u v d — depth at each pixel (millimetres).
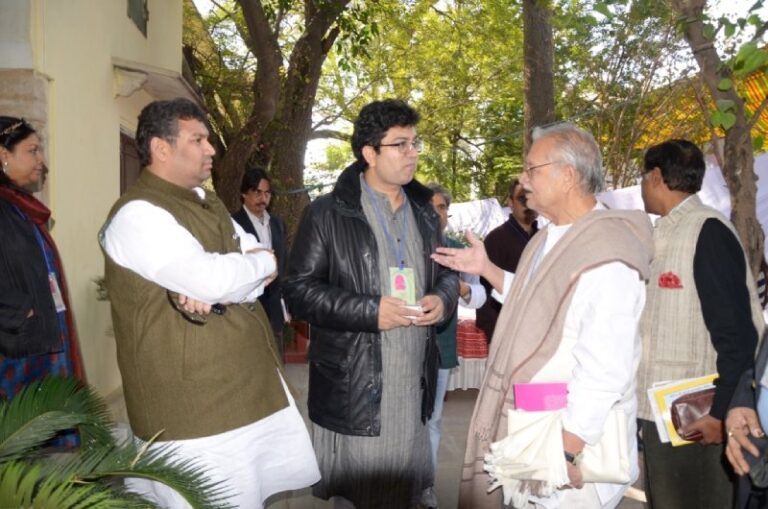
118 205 2611
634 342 2367
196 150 2635
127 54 7668
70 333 4152
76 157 5816
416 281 3186
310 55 14531
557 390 2408
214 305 2627
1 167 3840
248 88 15117
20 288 3727
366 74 22078
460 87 22516
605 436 2396
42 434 2418
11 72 4969
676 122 12945
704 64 3871
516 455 2389
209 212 2762
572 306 2418
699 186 3033
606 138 14359
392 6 18641
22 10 4949
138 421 2617
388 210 3188
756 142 3826
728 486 2971
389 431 3080
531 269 2711
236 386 2635
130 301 2572
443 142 24688
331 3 13734
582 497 2529
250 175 6613
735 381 2725
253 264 2631
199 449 2572
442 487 4738
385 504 3107
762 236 3846
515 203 4938
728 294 2797
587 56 13797
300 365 9141
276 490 2863
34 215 3939
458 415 6457
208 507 2295
